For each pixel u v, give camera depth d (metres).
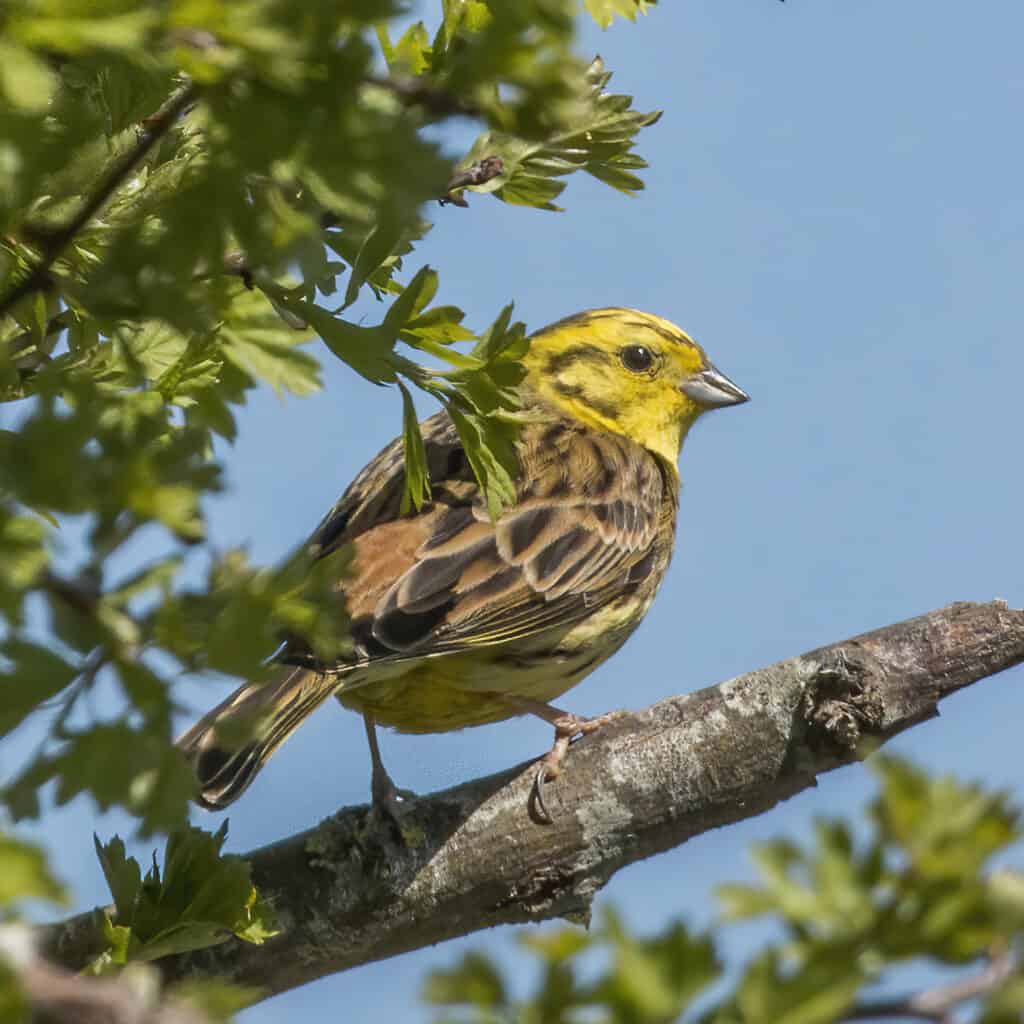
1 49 4.25
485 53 4.71
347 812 9.81
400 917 9.66
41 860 3.60
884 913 3.79
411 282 7.22
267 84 4.65
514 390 7.34
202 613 4.80
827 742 9.85
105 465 4.57
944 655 9.91
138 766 4.75
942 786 3.88
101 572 4.63
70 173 6.37
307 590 4.88
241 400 7.25
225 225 5.12
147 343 7.16
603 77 7.98
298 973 9.61
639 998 3.58
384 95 4.94
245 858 9.66
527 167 7.90
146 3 4.30
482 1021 3.61
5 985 3.35
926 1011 3.57
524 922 9.94
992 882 3.77
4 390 6.38
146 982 3.68
